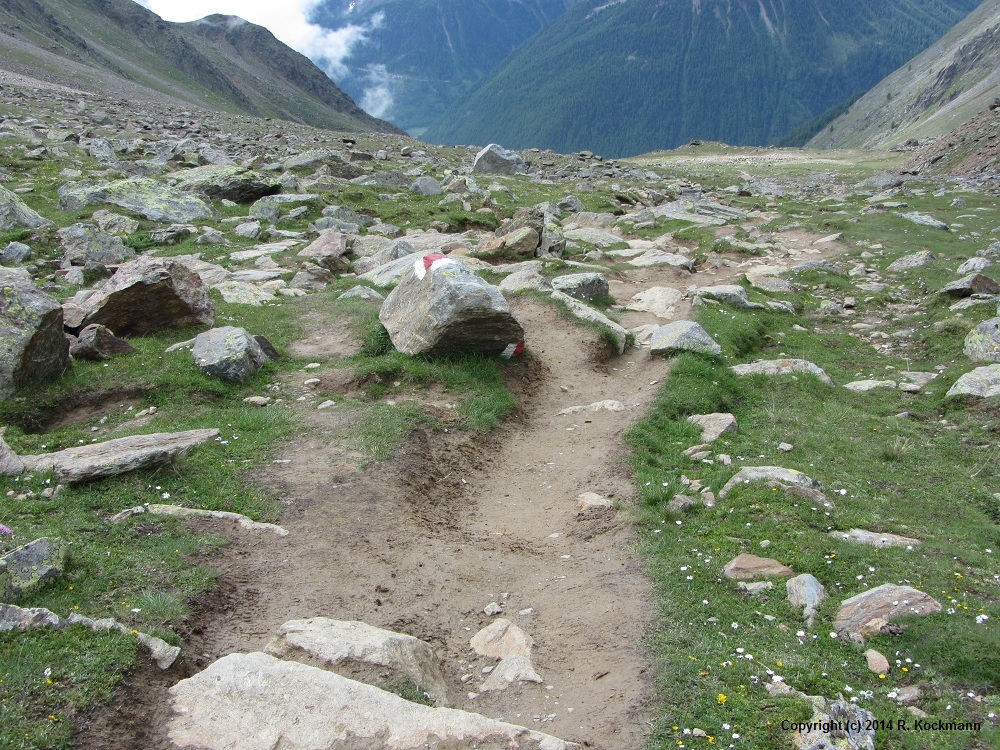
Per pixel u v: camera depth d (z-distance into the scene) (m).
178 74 132.62
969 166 58.72
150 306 17.50
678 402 15.81
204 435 12.58
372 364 16.16
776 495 11.21
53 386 14.20
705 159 103.19
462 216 35.59
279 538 10.11
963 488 12.70
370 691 6.87
